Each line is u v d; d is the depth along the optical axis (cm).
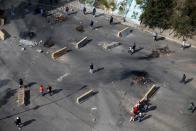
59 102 5341
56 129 4916
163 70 6294
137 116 5234
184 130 5219
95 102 5434
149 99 5656
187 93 5900
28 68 5900
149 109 5475
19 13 7181
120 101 5522
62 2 7669
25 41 6438
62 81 5722
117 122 5166
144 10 7175
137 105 5341
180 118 5412
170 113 5469
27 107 5184
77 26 7062
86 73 5953
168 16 7162
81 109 5281
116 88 5750
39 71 5862
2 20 6788
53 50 6359
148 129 5141
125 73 6084
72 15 7350
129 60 6412
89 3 7669
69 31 6900
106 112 5300
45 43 6456
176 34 7156
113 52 6550
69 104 5331
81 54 6369
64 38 6694
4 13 7119
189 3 6962
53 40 6600
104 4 7638
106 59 6347
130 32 7138
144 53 6644
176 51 6831
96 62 6234
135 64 6331
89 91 5509
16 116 5028
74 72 5941
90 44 6644
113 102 5484
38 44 6450
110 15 7550
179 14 7050
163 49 6806
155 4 7044
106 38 6862
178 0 7031
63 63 6103
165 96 5766
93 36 6862
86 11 7538
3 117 4994
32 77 5725
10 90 5438
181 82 6091
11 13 7131
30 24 6931
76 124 5038
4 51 6188
